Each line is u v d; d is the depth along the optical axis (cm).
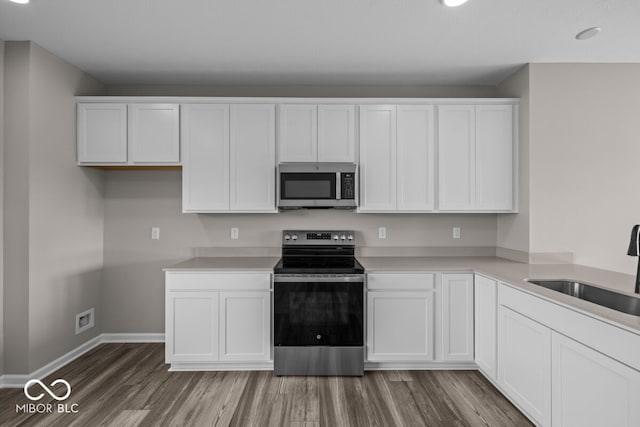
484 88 362
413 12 230
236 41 269
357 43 272
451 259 342
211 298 293
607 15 233
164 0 217
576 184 309
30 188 270
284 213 360
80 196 326
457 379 284
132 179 362
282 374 286
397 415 233
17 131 269
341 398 254
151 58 300
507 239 344
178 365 298
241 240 360
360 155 327
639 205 310
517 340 234
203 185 323
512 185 327
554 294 203
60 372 293
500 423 225
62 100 303
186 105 322
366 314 294
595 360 169
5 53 269
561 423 192
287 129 324
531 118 309
